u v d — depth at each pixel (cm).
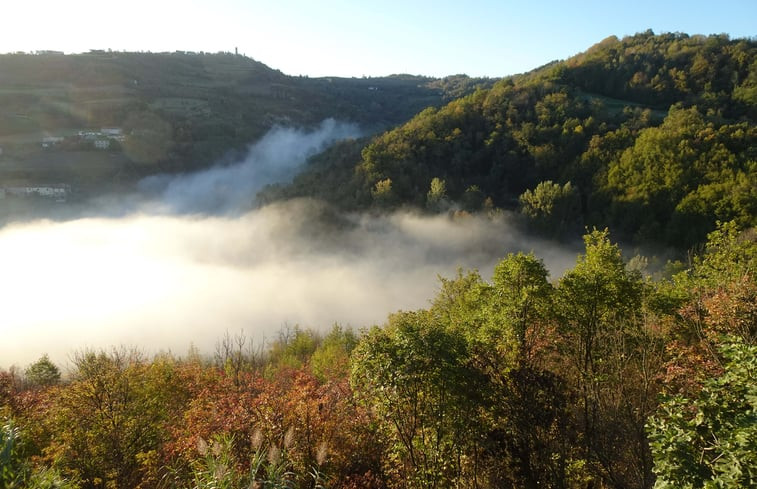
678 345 1390
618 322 1395
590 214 8025
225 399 1443
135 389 1762
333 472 1249
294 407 1283
